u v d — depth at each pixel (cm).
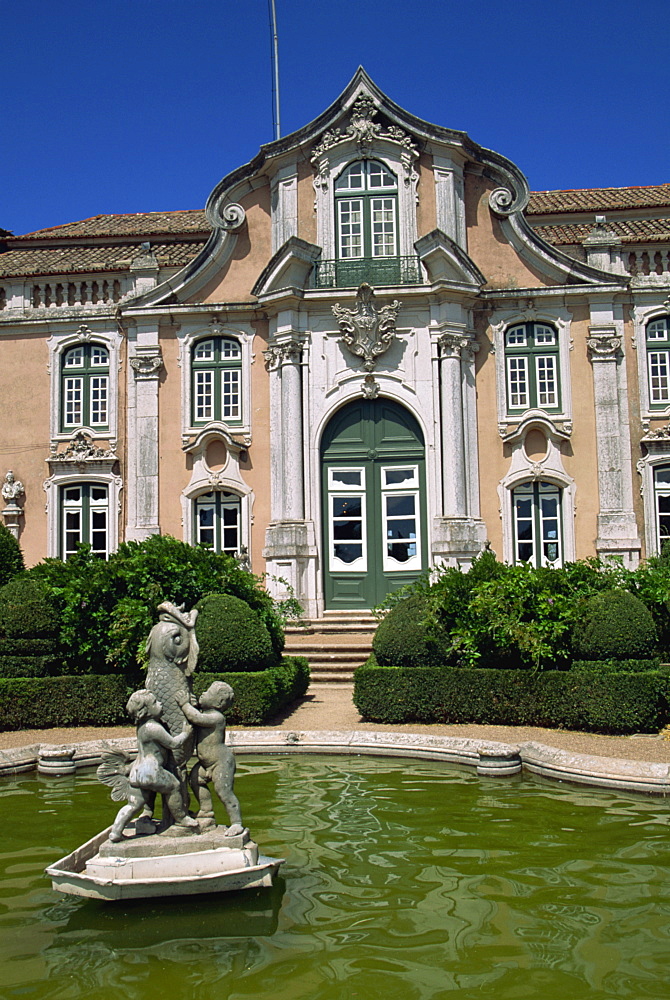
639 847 644
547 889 565
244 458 1841
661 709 1072
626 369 1834
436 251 1759
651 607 1191
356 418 1833
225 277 1894
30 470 1948
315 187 1862
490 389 1828
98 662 1212
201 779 599
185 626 619
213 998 431
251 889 564
